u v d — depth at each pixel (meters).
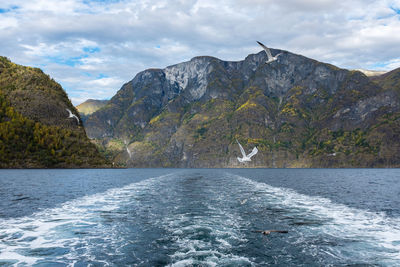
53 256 16.89
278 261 16.30
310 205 35.50
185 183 74.06
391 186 68.19
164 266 15.51
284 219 26.75
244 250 18.08
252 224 24.67
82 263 15.87
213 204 35.59
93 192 49.62
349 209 32.75
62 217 27.38
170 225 24.14
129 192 49.97
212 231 22.25
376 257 16.89
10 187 57.16
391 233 21.97
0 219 26.47
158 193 48.47
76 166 181.75
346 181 89.00
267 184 72.38
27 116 187.62
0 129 166.62
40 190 52.22
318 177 117.50
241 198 41.78
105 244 19.12
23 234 21.36
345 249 18.30
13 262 15.92
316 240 20.14
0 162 155.88
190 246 18.77
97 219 26.48
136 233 21.67
